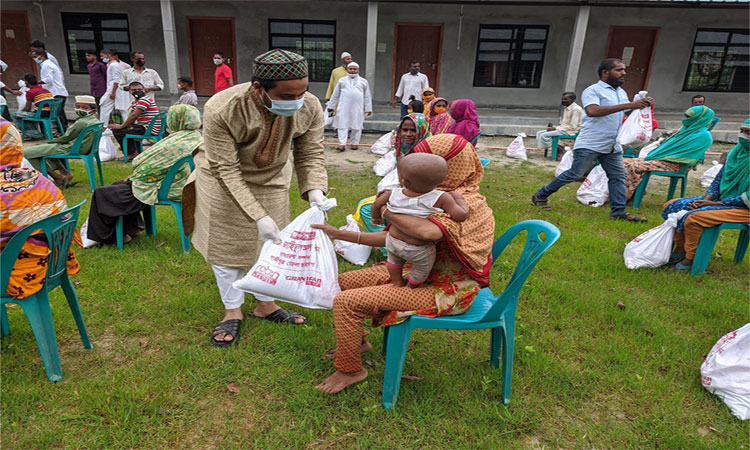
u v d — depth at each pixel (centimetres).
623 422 257
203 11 1554
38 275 250
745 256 504
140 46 1595
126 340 311
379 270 280
